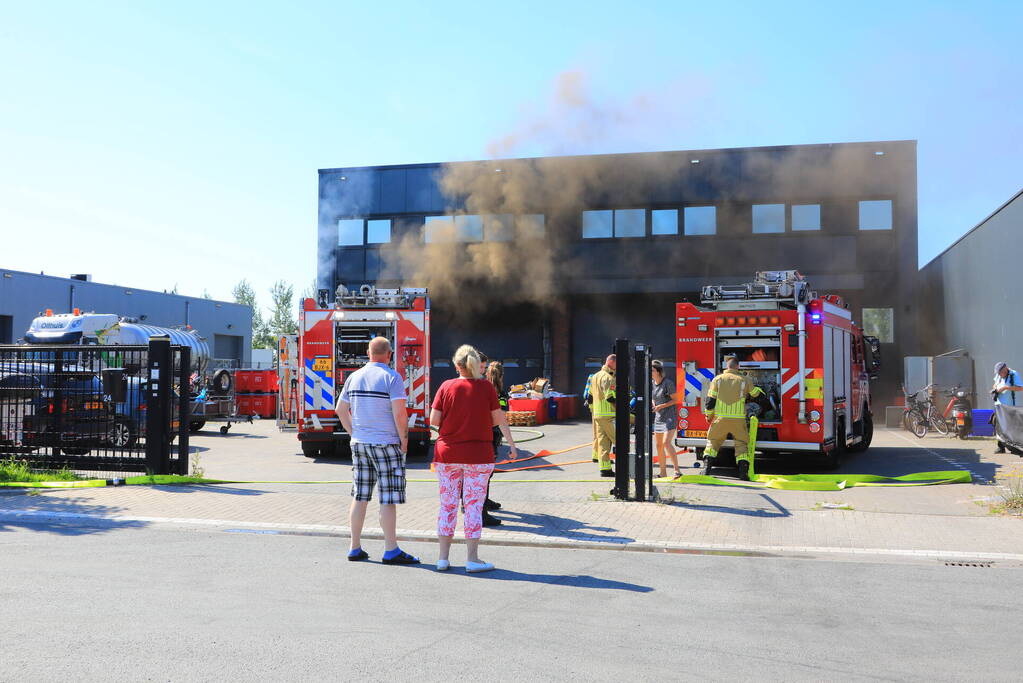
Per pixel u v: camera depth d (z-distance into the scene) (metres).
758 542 7.39
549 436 20.53
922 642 4.64
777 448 12.07
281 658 4.20
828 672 4.13
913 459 14.59
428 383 14.89
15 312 32.56
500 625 4.85
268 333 71.00
